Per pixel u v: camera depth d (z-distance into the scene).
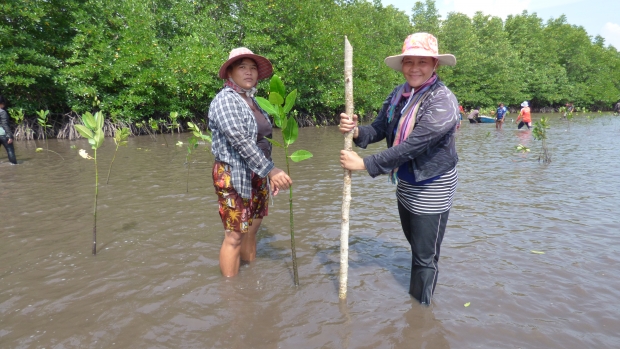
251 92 2.75
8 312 2.37
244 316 2.34
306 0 19.25
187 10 17.69
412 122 2.27
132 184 5.86
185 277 2.85
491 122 22.78
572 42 46.38
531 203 4.81
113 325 2.24
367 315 2.35
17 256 3.20
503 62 37.34
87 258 3.17
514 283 2.74
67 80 13.91
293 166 7.61
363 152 10.02
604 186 5.69
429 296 2.46
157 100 16.41
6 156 8.95
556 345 2.04
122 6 15.29
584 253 3.25
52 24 13.90
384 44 28.14
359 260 3.19
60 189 5.53
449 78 34.31
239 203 2.70
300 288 2.70
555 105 46.97
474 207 4.67
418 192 2.38
